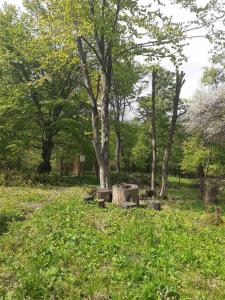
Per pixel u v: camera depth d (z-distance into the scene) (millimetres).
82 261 8641
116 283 7547
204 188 25469
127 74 30906
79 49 23219
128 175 36438
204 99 29047
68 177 33312
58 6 20844
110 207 16531
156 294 7020
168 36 21578
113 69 27828
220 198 26594
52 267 8109
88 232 11039
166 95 37031
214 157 33500
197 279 8008
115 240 10312
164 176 23969
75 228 11602
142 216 14633
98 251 9359
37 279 7320
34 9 32094
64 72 32875
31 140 33688
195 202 22297
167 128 38906
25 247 9703
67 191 22891
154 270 8227
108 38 21062
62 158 41250
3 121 30500
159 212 16078
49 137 34219
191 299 7035
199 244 10695
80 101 31688
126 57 23859
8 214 13961
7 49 31906
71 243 9883
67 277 7742
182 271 8500
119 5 21156
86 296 7086
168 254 9391
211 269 8695
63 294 7055
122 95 40312
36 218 13172
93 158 37188
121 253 9336
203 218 14812
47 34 21953
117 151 41094
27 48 26969
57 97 33625
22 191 21781
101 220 13125
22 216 13953
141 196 22609
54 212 14297
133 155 48031
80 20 20703
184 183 44312
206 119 28781
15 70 32906
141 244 10312
